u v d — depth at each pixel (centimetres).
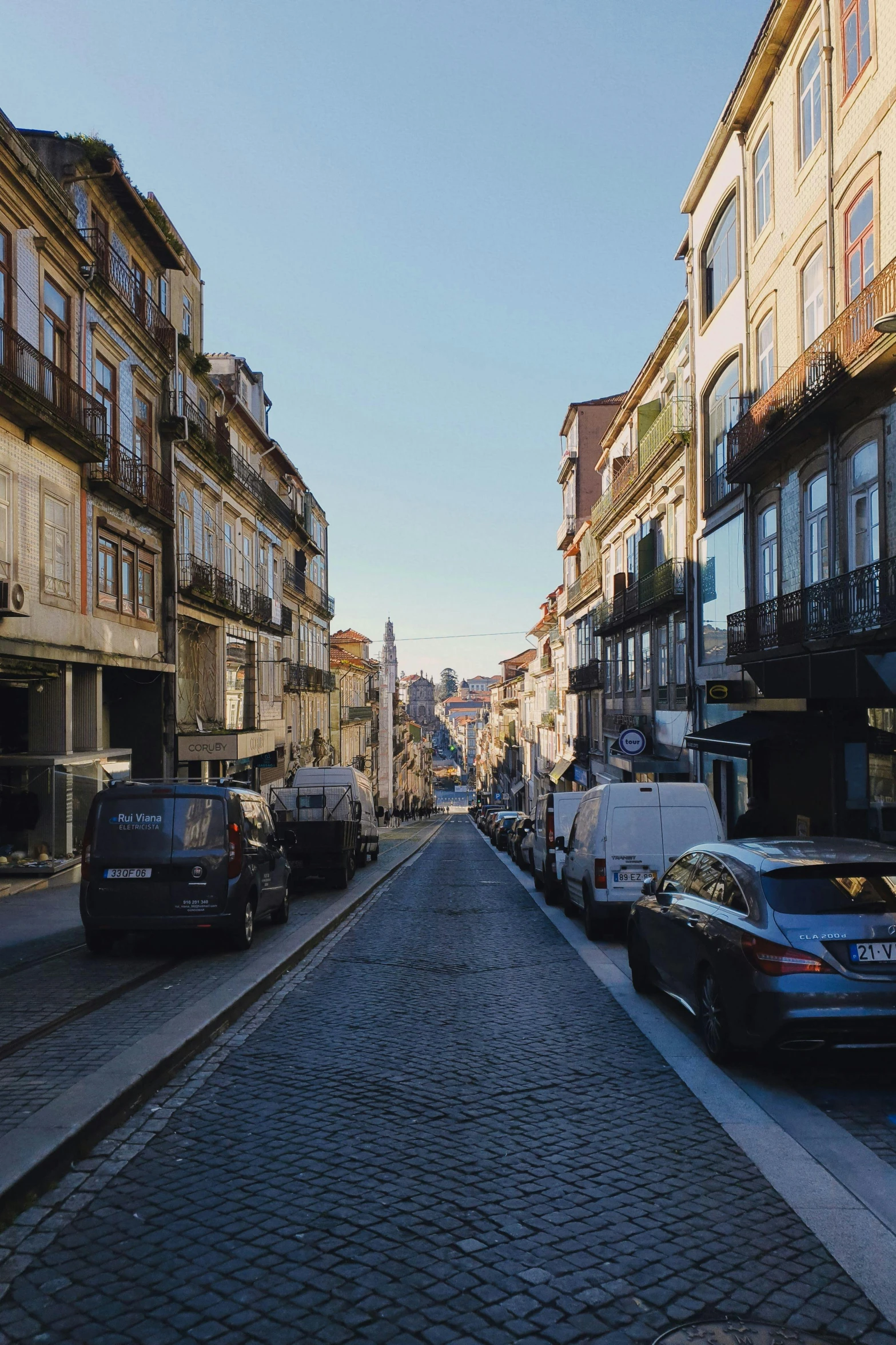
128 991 857
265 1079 615
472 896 1877
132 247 2355
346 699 5981
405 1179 449
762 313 1861
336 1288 350
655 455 2631
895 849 688
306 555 4656
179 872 1050
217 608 2891
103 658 2006
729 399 2080
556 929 1348
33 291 1730
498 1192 434
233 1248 381
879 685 1202
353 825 2195
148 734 2402
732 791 2141
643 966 866
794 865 639
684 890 784
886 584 1234
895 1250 377
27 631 1686
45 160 2005
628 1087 596
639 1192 433
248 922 1114
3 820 1767
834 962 583
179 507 2603
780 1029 578
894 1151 484
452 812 13788
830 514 1484
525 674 7362
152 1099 574
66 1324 328
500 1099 572
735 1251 378
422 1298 343
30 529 1703
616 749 2514
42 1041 668
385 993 893
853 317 1307
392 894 1906
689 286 2405
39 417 1633
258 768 3459
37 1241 389
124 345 2217
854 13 1428
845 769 1479
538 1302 341
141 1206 421
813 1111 548
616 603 3225
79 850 1870
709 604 2261
